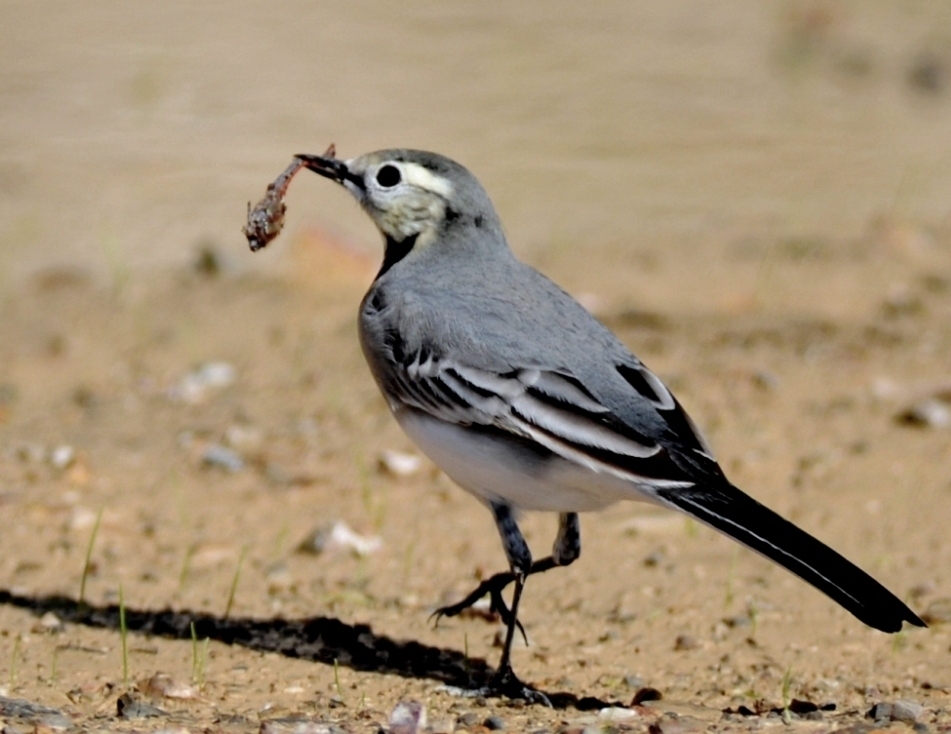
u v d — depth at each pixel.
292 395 15.70
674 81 27.84
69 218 21.12
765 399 15.21
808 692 9.68
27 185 22.08
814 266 19.50
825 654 10.30
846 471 13.51
